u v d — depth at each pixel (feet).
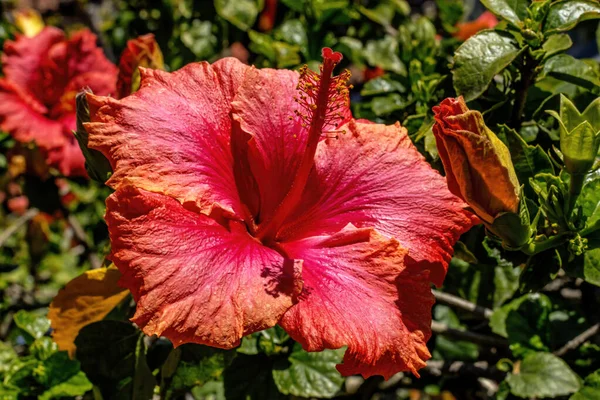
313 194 1.01
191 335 0.80
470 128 0.84
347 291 0.88
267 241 0.97
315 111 0.93
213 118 0.97
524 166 1.02
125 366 1.04
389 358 0.85
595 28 1.69
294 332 0.84
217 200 0.92
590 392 1.08
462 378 1.40
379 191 0.99
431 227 0.95
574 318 1.29
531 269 0.98
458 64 1.03
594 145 0.91
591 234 0.97
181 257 0.84
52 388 1.18
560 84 1.21
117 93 1.13
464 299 1.35
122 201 0.85
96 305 1.02
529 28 1.04
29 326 1.26
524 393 1.09
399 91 1.35
